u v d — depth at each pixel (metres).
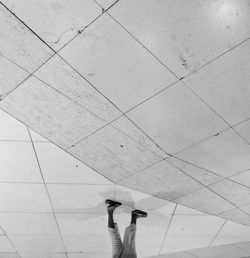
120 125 3.40
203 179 4.18
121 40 2.57
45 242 5.90
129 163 3.96
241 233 5.63
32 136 3.59
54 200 4.66
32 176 4.19
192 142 3.54
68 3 2.33
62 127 3.47
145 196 4.59
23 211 4.94
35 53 2.72
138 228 5.45
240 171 3.98
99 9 2.35
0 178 4.23
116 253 4.53
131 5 2.32
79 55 2.70
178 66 2.72
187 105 3.10
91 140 3.64
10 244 6.04
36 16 2.43
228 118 3.21
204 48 2.58
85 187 4.39
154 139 3.54
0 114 3.35
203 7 2.31
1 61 2.84
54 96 3.13
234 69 2.73
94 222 5.21
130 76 2.86
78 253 6.30
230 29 2.44
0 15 2.45
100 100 3.11
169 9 2.33
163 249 6.20
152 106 3.13
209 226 5.38
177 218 5.14
